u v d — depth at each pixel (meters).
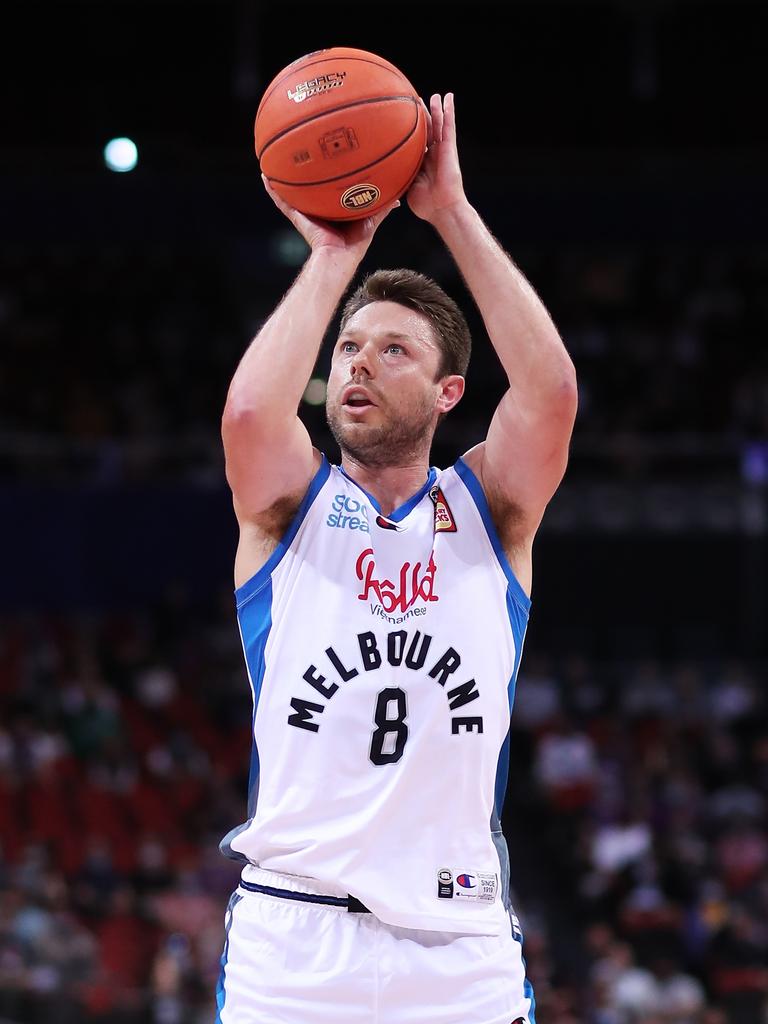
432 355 9.86
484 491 9.79
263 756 9.34
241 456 9.27
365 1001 8.91
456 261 10.05
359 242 10.08
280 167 9.89
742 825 43.41
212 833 41.03
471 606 9.38
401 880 9.02
